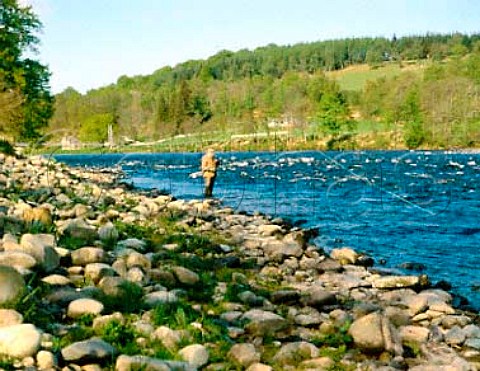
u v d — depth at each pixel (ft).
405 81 510.17
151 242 43.78
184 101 493.77
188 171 174.91
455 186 113.60
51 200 57.82
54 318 22.52
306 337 25.05
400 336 25.36
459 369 21.84
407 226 65.77
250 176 142.51
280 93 551.18
